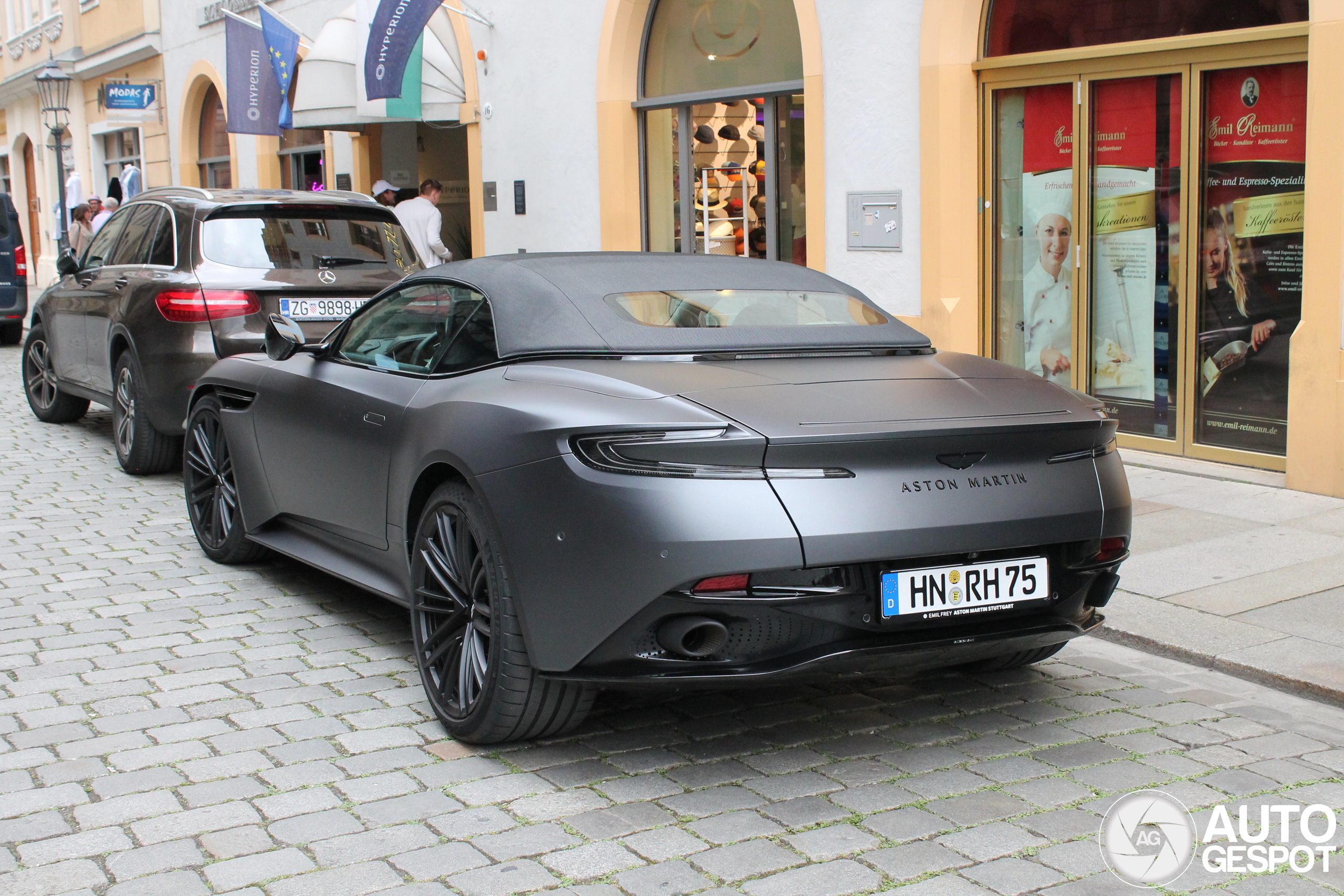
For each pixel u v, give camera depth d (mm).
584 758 3701
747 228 10766
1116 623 4852
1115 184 7910
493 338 4090
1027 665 4457
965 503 3404
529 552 3467
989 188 8625
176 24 21188
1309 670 4270
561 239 12523
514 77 12820
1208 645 4559
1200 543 5926
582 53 11914
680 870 3002
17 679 4398
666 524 3213
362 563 4738
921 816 3295
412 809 3357
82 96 26953
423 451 3980
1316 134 6535
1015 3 8344
